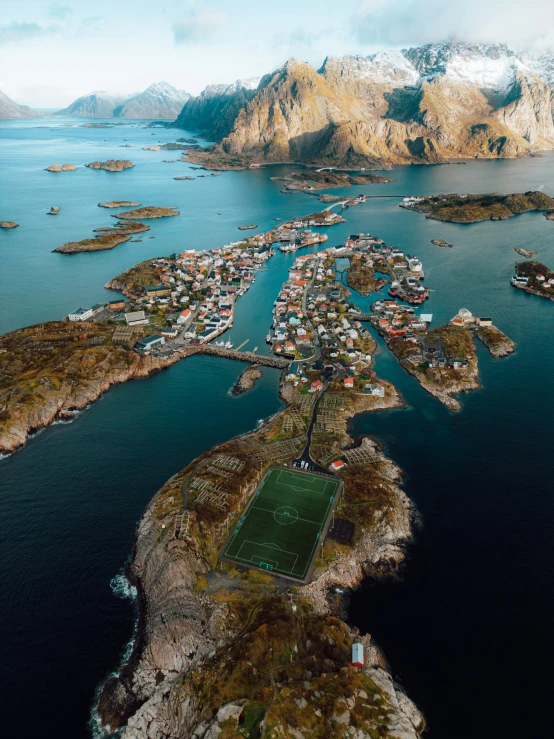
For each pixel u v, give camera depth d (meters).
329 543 136.25
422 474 162.75
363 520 143.00
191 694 100.94
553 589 122.69
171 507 143.88
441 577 127.25
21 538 141.12
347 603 122.06
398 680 104.06
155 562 128.50
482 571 128.25
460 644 111.25
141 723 98.19
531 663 106.88
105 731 98.38
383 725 92.62
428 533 140.25
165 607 117.44
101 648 113.06
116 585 128.00
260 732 90.62
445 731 95.19
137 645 113.44
